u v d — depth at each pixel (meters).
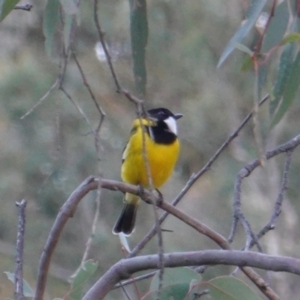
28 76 13.19
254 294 3.86
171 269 3.93
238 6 15.12
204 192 14.95
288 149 5.32
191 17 15.29
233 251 3.58
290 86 4.20
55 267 13.17
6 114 13.09
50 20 4.09
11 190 13.24
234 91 15.65
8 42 14.59
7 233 13.30
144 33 3.88
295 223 14.78
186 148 15.60
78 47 14.38
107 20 14.08
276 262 3.52
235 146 15.50
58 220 3.80
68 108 13.20
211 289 3.91
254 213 14.44
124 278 3.74
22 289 3.66
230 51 3.89
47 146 13.10
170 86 15.68
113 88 14.48
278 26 4.04
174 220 14.17
